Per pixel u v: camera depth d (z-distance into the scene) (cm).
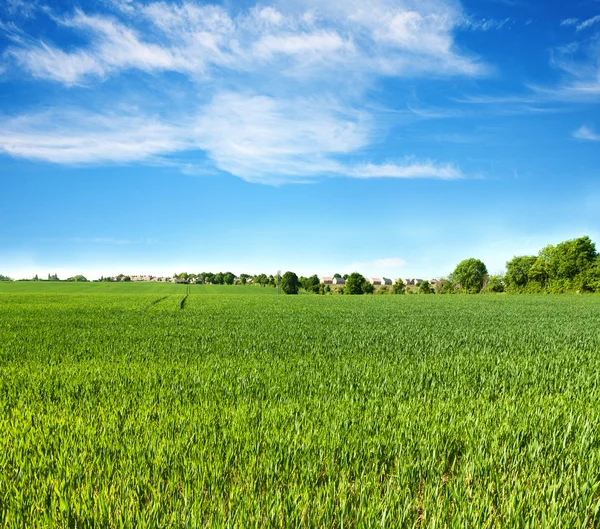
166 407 520
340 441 384
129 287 10462
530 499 290
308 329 1666
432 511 276
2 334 1428
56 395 593
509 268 8944
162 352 1035
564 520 271
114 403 532
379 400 564
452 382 705
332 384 659
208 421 449
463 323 2003
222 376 726
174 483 308
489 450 381
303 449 371
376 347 1150
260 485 311
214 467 328
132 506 279
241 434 409
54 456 360
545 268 8250
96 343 1205
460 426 439
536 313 2864
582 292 7656
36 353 1009
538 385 686
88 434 407
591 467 340
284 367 827
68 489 299
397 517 270
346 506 278
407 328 1717
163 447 369
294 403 533
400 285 10831
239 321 2064
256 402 535
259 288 11381
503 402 562
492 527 269
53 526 257
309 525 258
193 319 2175
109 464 334
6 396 591
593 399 589
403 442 389
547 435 423
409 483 320
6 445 384
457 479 312
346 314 2664
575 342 1316
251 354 1008
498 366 862
